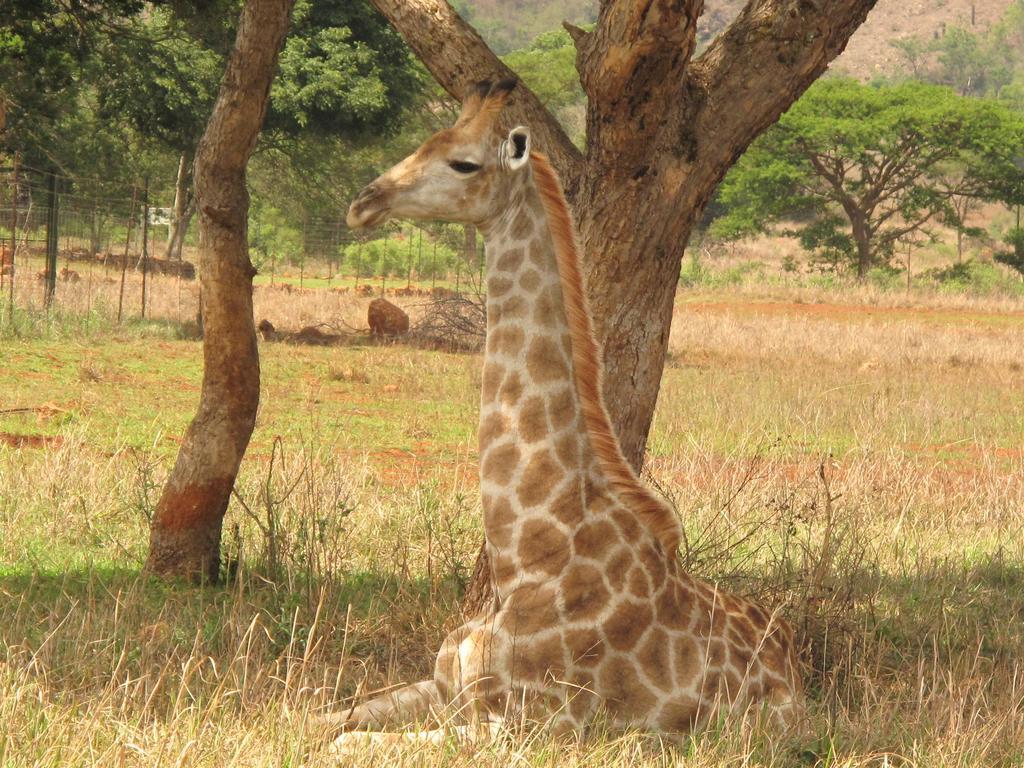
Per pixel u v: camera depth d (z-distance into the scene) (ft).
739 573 36.24
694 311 173.78
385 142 153.07
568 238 24.30
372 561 38.50
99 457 51.21
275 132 141.79
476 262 240.12
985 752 24.39
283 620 28.94
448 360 107.14
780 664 25.63
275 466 49.65
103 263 174.70
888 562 42.47
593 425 24.49
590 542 23.80
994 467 60.95
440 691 24.53
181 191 183.11
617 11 25.84
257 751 21.84
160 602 32.94
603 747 22.34
